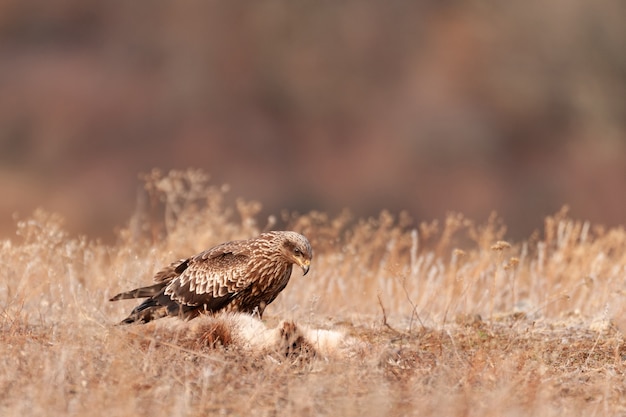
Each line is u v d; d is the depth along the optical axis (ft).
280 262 70.54
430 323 77.56
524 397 55.42
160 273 72.23
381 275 91.81
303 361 61.41
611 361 66.54
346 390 56.29
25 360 58.29
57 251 82.58
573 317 83.15
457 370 59.98
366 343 64.03
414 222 296.10
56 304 74.95
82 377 55.62
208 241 94.22
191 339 63.26
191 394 55.57
